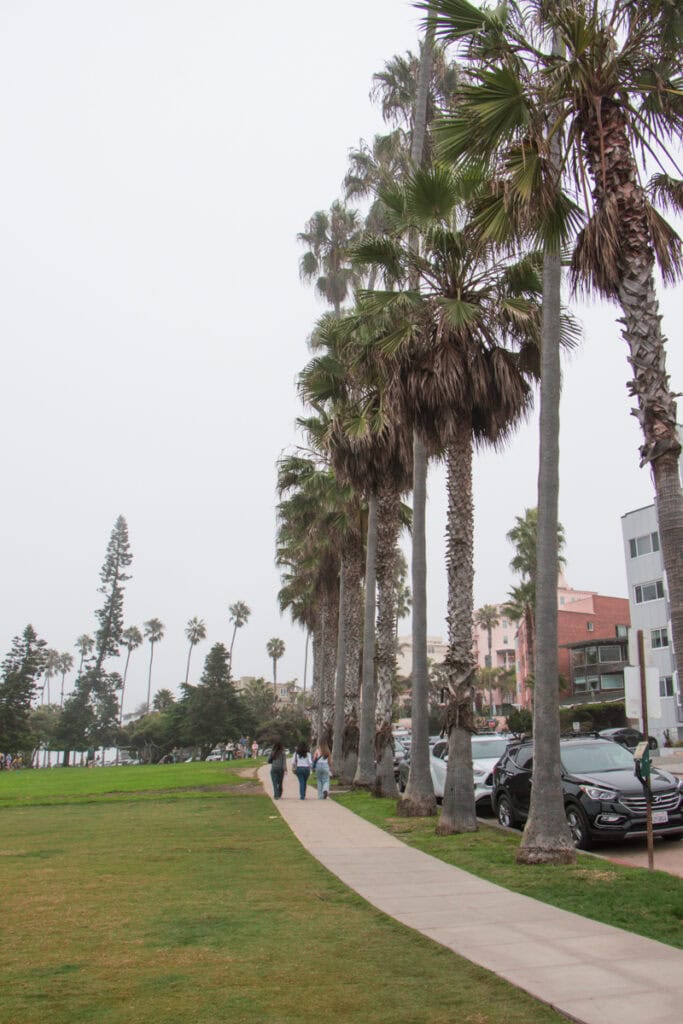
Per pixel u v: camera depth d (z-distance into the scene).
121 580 96.00
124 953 6.77
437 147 10.88
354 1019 5.04
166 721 98.81
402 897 9.17
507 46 10.25
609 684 60.84
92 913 8.41
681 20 9.21
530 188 9.59
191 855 12.74
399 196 16.78
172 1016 5.11
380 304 16.16
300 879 10.47
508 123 10.11
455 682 15.27
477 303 16.09
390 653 23.41
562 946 6.87
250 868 11.40
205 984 5.84
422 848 13.16
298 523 36.59
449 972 6.15
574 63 9.21
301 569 48.56
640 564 47.09
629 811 12.29
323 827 16.30
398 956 6.64
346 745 29.95
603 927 7.52
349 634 31.14
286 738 91.38
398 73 26.81
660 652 44.91
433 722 78.31
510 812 15.43
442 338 15.14
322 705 44.03
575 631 68.94
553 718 11.54
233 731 87.44
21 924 7.91
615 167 8.79
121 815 19.84
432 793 17.66
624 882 9.36
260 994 5.59
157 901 9.05
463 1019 5.05
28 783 33.91
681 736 42.69
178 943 7.12
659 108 9.72
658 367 8.14
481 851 12.34
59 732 92.50
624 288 8.47
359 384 22.05
